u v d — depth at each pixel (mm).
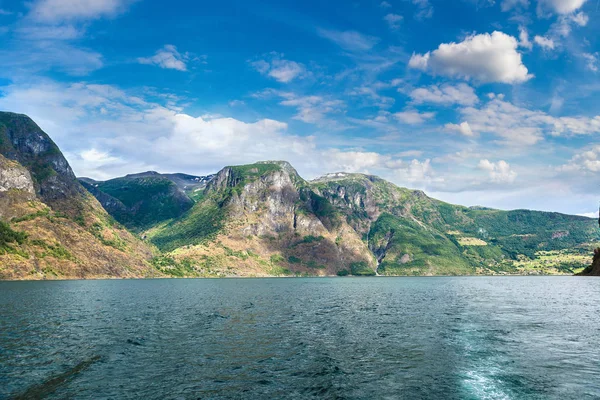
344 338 53906
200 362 40156
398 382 33656
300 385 32906
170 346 47938
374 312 86812
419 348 47094
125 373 36000
